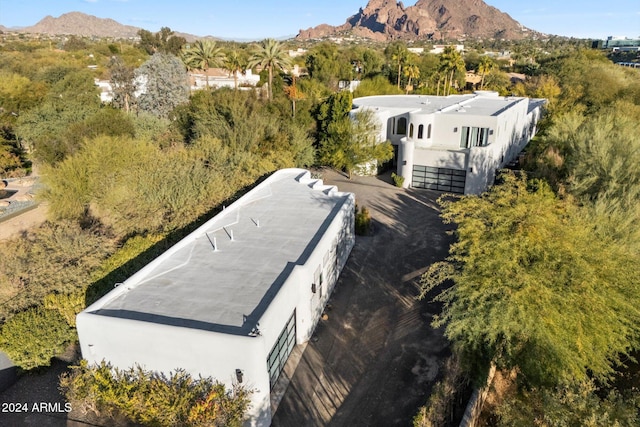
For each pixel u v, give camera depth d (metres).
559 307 12.90
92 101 54.12
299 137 39.44
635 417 10.33
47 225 24.48
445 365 15.05
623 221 17.73
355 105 45.75
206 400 11.66
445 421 13.02
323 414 13.70
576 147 28.78
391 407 13.94
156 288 15.05
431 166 35.69
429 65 89.44
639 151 23.98
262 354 12.13
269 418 13.09
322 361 15.98
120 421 13.30
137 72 54.72
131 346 12.69
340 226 21.45
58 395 14.60
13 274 17.41
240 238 19.12
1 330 14.96
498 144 36.62
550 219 14.91
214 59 59.25
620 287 13.91
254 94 48.50
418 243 25.98
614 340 13.57
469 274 14.39
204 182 26.42
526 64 117.62
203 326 12.87
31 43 150.38
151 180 25.38
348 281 21.61
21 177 43.72
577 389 11.62
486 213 16.08
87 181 28.91
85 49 122.62
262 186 26.59
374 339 17.23
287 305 15.04
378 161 39.97
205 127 36.62
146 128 42.31
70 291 16.80
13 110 53.28
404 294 20.44
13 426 13.26
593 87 57.62
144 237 21.48
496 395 14.76
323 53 83.25
